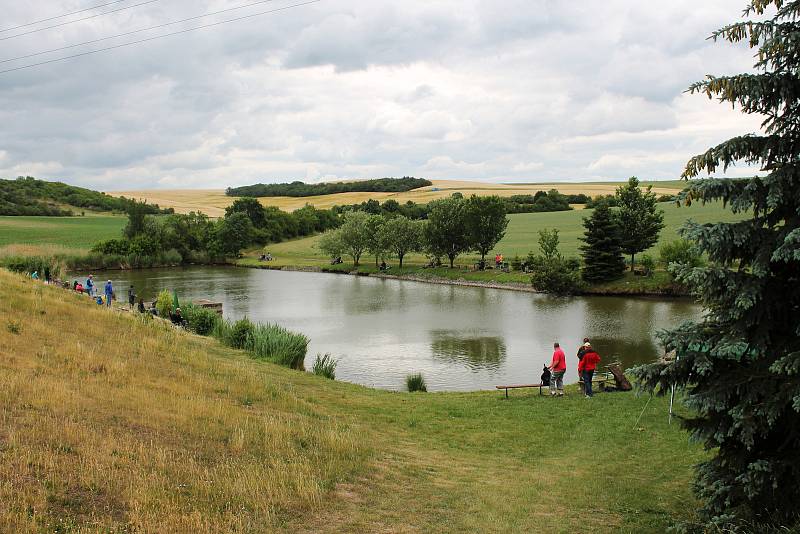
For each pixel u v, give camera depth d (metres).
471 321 49.12
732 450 9.65
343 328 46.66
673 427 16.84
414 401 20.72
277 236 147.25
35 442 10.10
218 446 12.05
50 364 15.54
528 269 76.75
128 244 106.31
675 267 9.66
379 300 63.00
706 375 9.54
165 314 40.97
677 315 49.56
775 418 8.53
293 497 10.14
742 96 9.10
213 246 115.88
